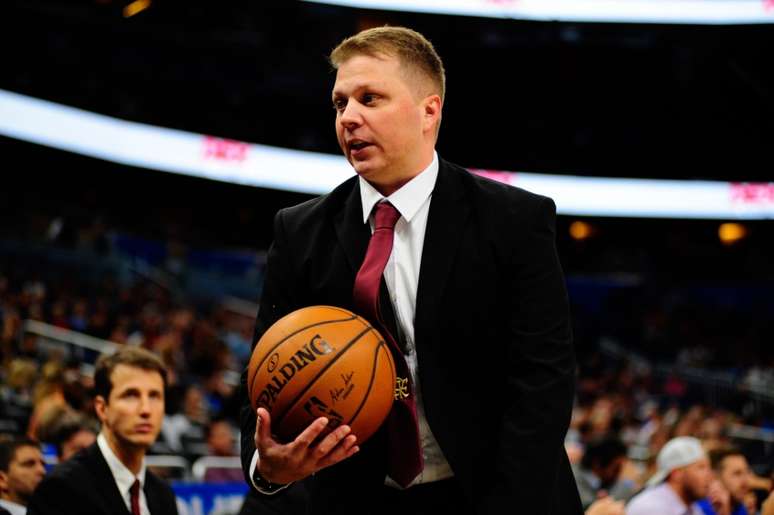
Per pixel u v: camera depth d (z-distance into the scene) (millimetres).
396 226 3092
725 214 23609
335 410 2721
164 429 10961
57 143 22141
